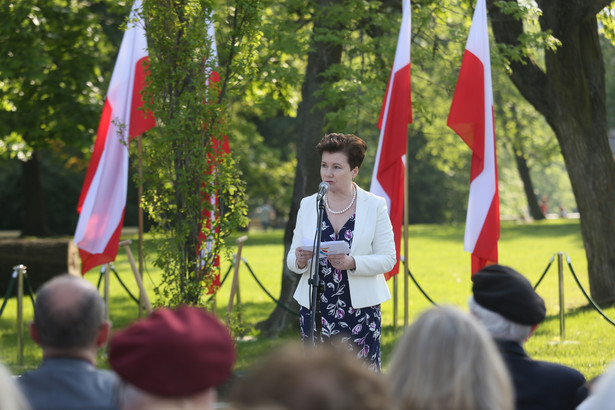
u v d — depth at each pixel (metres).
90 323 2.83
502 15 11.28
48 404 2.76
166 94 6.94
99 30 16.20
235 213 6.84
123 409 2.08
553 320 11.53
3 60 13.34
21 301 9.25
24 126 15.09
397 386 2.18
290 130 39.84
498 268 3.22
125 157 7.86
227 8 7.47
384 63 10.71
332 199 5.20
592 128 11.84
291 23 11.05
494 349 2.22
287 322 10.55
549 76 11.82
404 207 8.52
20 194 37.00
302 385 1.39
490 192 7.96
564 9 11.34
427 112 11.09
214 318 2.10
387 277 7.98
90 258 7.98
